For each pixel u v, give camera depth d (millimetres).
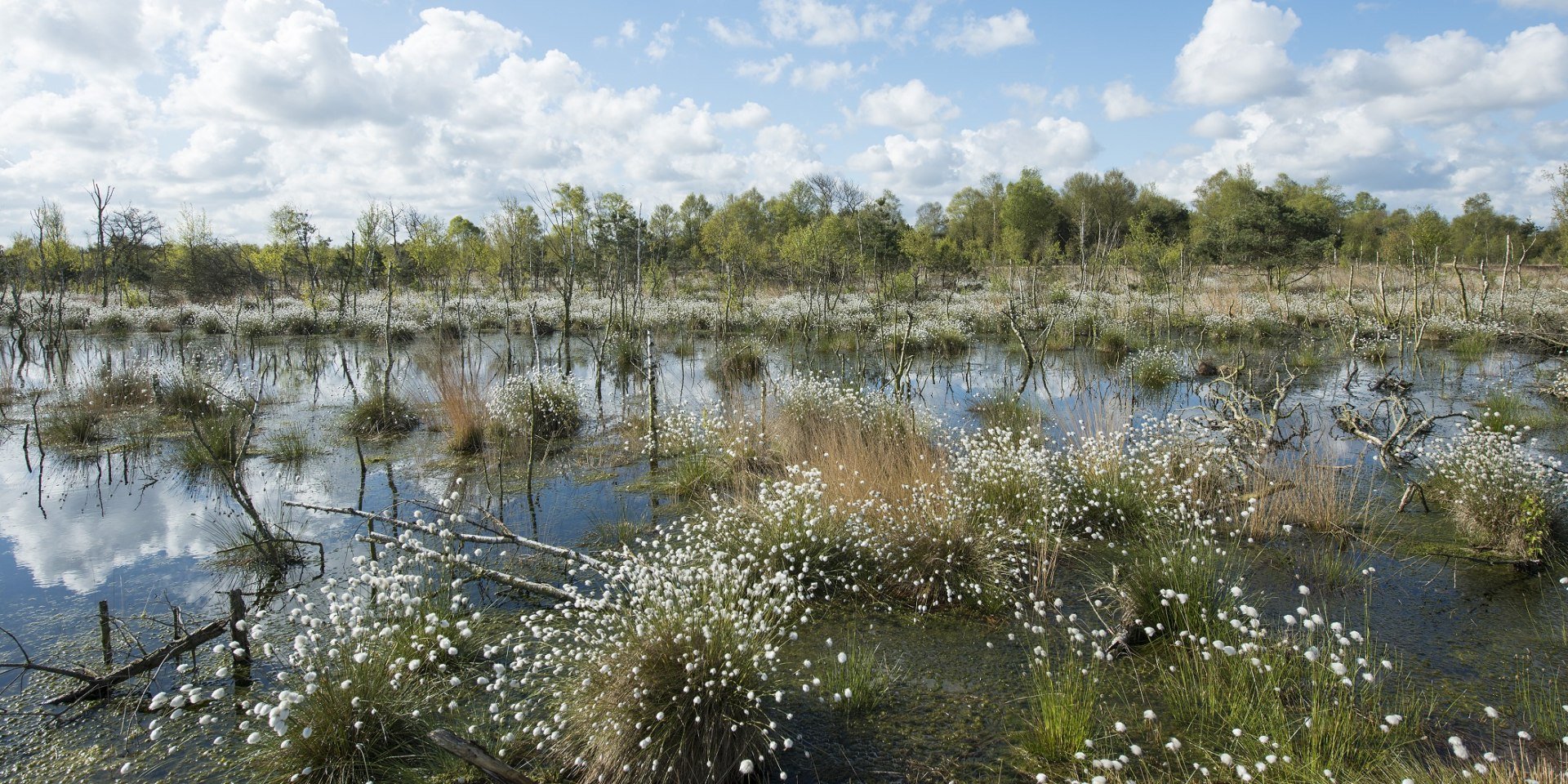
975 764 3646
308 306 26656
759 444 8625
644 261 32219
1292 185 54031
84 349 18766
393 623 4418
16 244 32562
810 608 5176
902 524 5715
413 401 11922
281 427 10766
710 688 3510
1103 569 5773
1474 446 6668
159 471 8727
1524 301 21344
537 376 11031
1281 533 6371
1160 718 3912
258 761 3645
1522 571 5535
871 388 13203
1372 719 3795
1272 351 17406
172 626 5020
